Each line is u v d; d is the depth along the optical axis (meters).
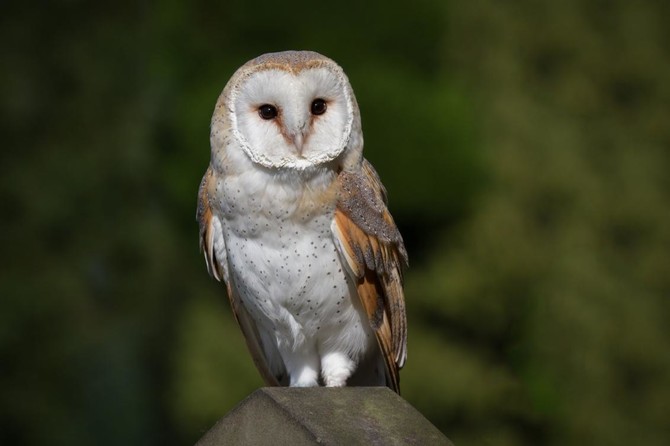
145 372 16.34
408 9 15.31
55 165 17.02
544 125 16.81
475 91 16.62
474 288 15.43
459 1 16.97
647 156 17.47
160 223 16.17
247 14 15.20
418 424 3.91
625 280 16.59
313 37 15.10
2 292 16.41
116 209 16.62
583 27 17.88
